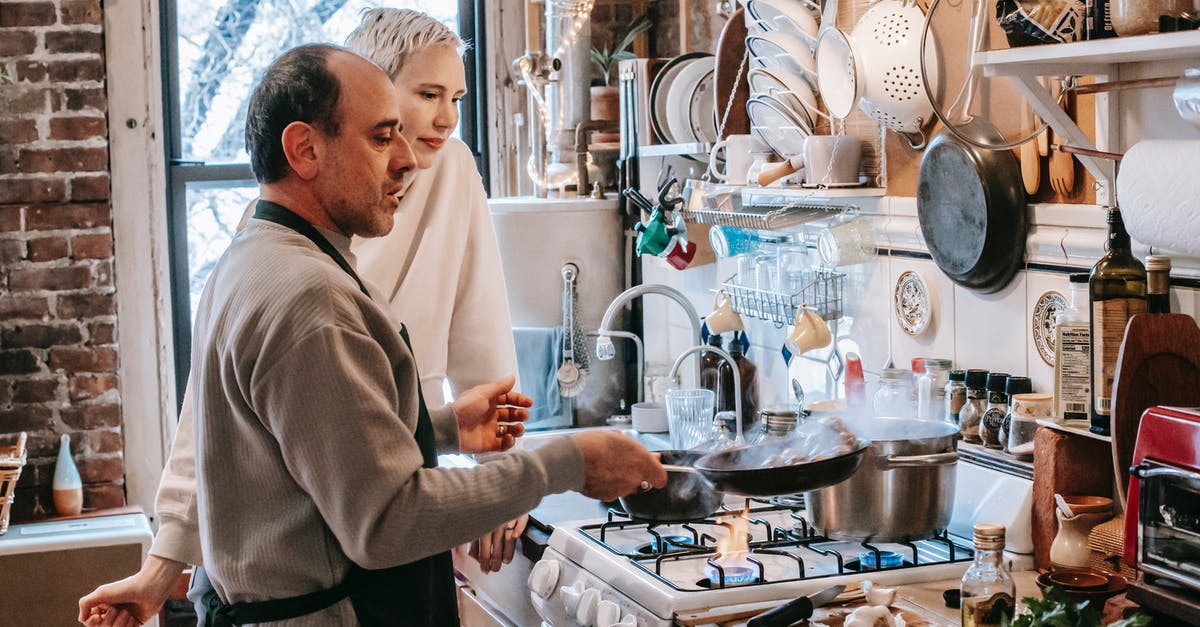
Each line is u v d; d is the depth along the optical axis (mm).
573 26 3547
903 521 2012
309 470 1479
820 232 2643
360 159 1638
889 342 2508
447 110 2441
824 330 2594
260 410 1507
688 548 2090
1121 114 1908
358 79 1627
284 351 1483
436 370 2580
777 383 2973
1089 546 1887
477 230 2643
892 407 2350
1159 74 1830
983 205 2102
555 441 1633
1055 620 1396
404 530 1471
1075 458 1946
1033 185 2092
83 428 3736
